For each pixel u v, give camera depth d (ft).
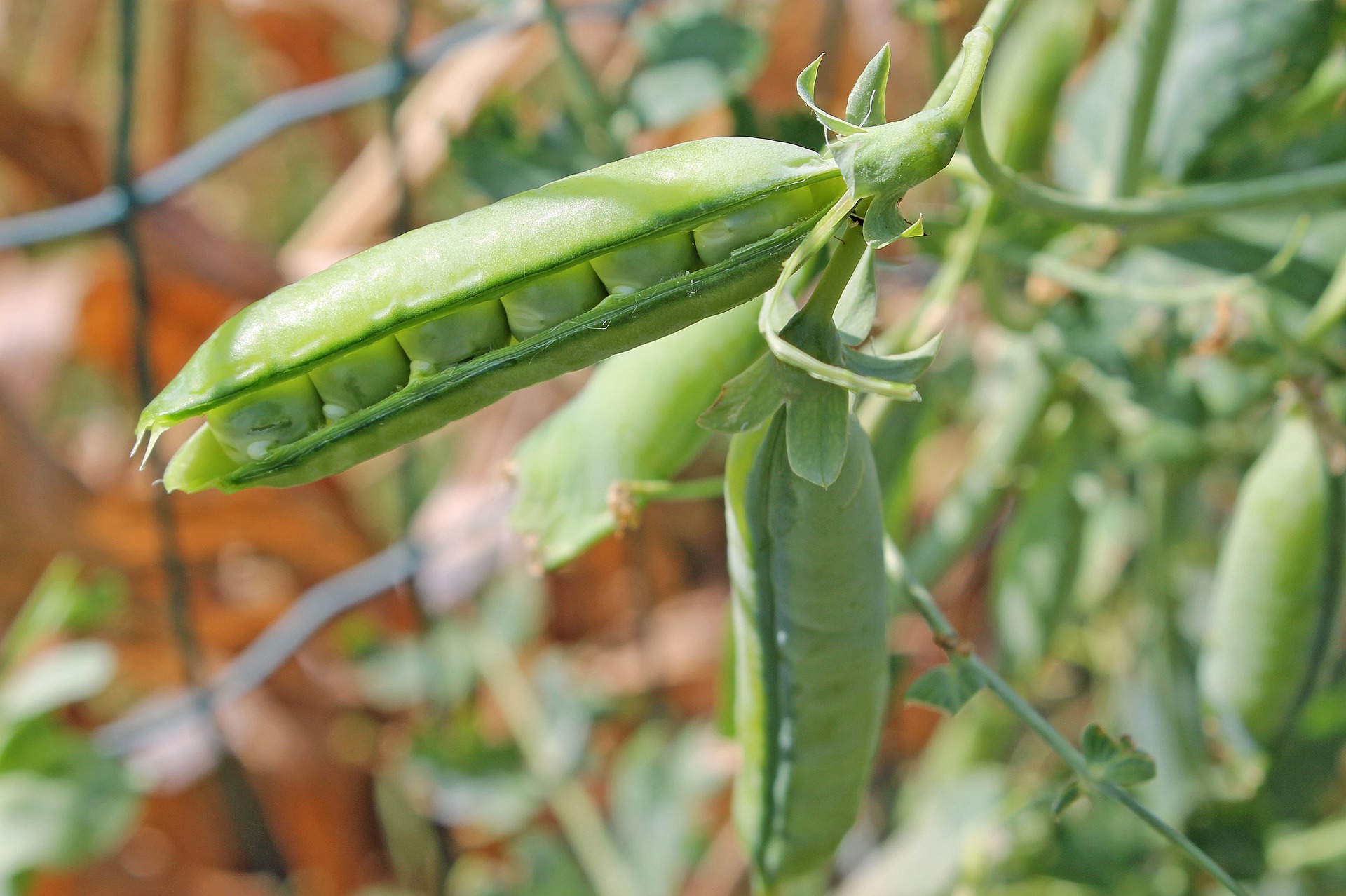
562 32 1.49
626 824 2.01
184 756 2.19
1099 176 1.59
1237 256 1.51
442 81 2.20
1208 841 1.63
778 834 1.20
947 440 2.44
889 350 1.36
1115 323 1.50
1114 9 1.93
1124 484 2.00
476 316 1.03
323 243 2.25
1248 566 1.35
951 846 1.76
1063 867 1.69
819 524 1.09
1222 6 1.54
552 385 2.27
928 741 2.43
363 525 2.47
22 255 2.18
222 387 1.01
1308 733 1.62
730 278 1.02
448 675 2.07
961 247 1.36
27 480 2.06
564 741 1.99
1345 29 1.51
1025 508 1.74
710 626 2.58
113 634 2.28
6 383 2.05
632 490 1.25
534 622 2.13
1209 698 1.41
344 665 2.40
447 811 1.92
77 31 2.83
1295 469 1.32
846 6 1.94
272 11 2.62
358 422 1.04
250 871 2.44
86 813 1.71
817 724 1.15
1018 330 1.50
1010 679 1.79
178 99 2.83
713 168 1.02
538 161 1.50
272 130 1.64
